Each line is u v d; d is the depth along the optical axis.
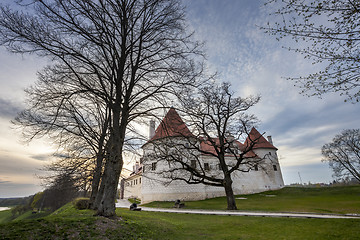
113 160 10.48
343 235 8.29
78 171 12.67
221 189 34.81
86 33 10.10
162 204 28.08
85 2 10.17
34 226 6.73
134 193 48.44
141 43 12.05
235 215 15.58
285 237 8.55
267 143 43.97
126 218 10.44
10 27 8.73
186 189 31.34
